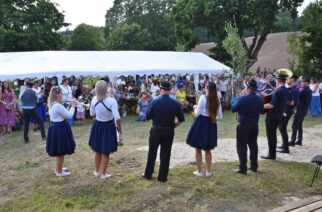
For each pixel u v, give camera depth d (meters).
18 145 10.65
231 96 18.84
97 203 5.71
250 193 6.09
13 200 5.95
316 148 9.40
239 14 31.72
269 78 15.12
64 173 7.06
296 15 32.62
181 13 34.31
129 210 5.46
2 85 12.78
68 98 13.85
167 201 5.73
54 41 36.28
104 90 6.36
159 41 53.12
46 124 14.22
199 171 6.89
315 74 24.97
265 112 8.06
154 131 6.44
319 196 5.97
